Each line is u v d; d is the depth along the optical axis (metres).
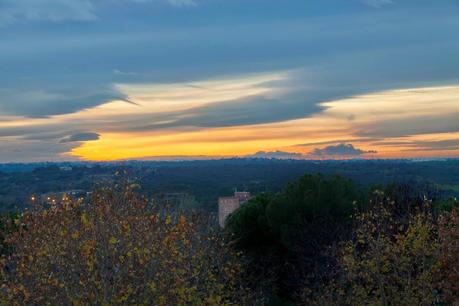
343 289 13.04
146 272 8.66
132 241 8.65
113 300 8.09
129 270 8.38
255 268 18.30
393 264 11.61
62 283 8.20
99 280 8.41
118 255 8.45
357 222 15.68
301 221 17.53
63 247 8.43
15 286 8.23
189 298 8.92
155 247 8.68
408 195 15.75
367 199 17.28
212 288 10.80
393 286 11.60
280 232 17.97
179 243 10.05
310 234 17.02
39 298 8.10
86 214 8.73
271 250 18.75
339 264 13.17
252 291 15.89
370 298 12.05
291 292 17.67
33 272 8.38
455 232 11.24
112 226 8.69
